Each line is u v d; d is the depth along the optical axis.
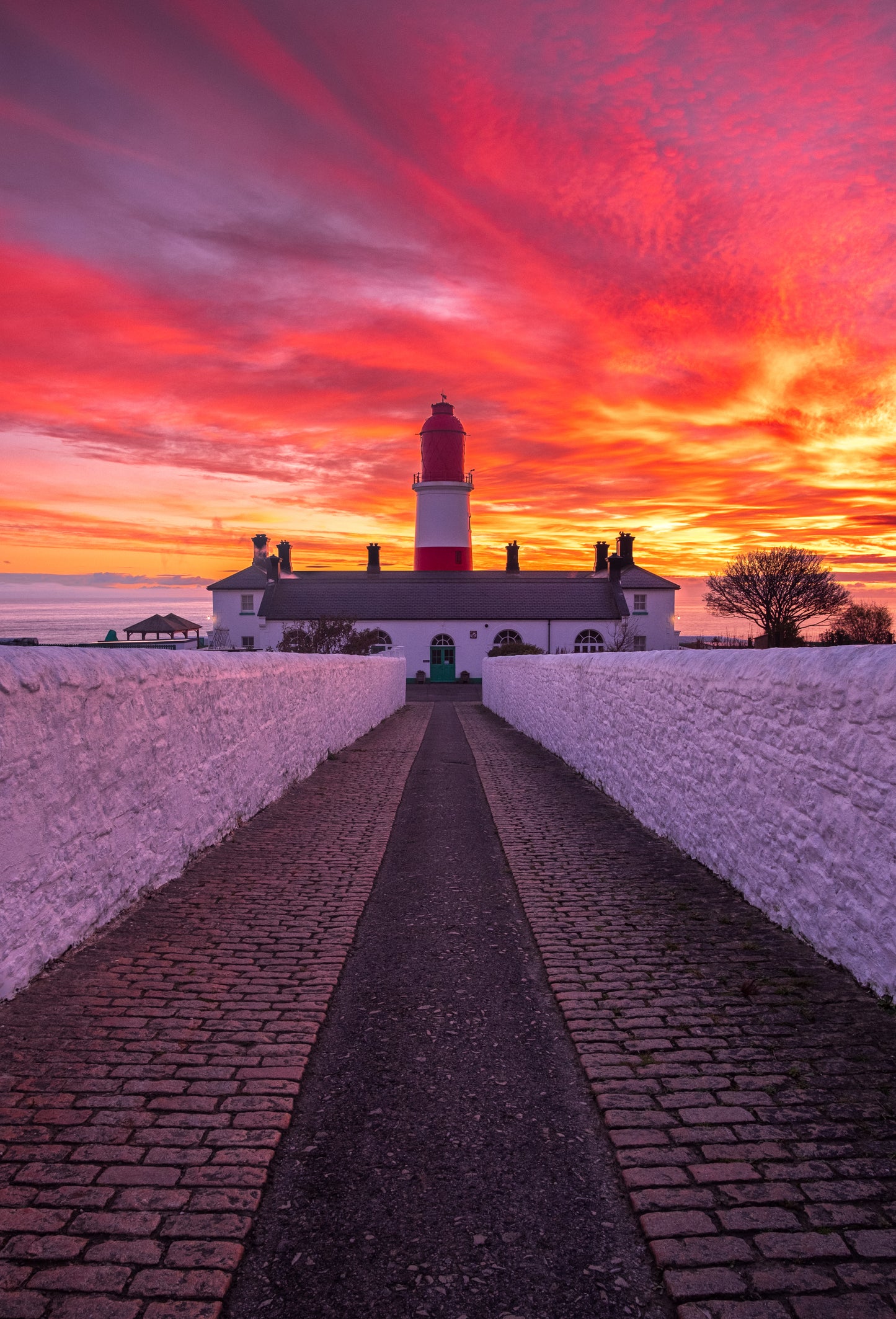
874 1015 3.43
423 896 5.36
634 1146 2.59
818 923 4.14
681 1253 2.14
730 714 5.32
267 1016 3.48
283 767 8.82
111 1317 1.94
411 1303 2.03
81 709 4.19
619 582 48.38
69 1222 2.24
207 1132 2.65
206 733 6.23
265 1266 2.15
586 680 10.05
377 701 18.52
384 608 47.00
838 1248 2.15
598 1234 2.27
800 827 4.32
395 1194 2.44
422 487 49.72
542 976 4.04
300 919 4.75
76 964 3.96
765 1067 3.05
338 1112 2.86
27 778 3.66
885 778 3.51
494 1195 2.43
